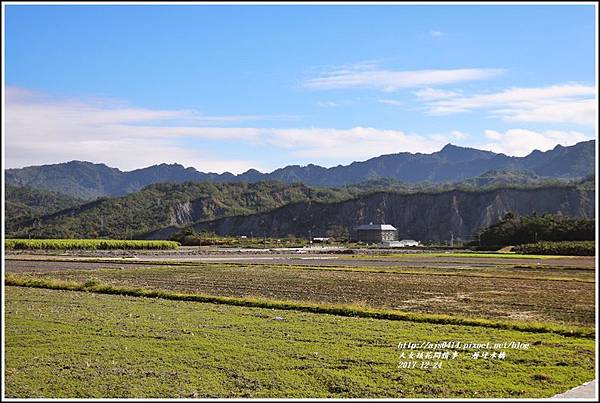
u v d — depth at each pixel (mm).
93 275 46281
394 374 15922
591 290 36469
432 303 30406
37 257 72250
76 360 17203
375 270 52156
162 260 68750
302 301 30438
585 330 21609
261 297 32344
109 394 14164
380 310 25891
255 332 21203
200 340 19797
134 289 33125
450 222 179750
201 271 51125
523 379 15508
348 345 19188
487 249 107125
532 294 34406
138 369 16297
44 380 15258
